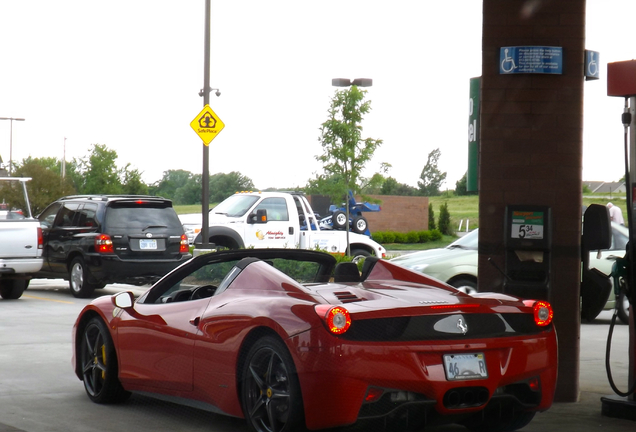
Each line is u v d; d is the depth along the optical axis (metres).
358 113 28.36
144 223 15.65
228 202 21.41
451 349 4.79
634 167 6.28
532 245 6.70
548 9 6.79
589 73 6.91
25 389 7.16
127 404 6.57
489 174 6.91
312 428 4.72
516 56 6.78
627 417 6.06
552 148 6.80
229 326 5.26
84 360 6.81
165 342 5.82
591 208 6.39
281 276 5.29
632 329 6.20
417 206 55.97
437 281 5.60
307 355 4.68
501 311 5.03
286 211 20.86
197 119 19.50
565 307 6.77
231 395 5.26
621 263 6.22
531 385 5.09
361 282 5.71
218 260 6.11
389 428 4.86
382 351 4.66
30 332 10.76
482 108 6.94
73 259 15.91
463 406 4.84
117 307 6.42
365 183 28.83
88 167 65.62
